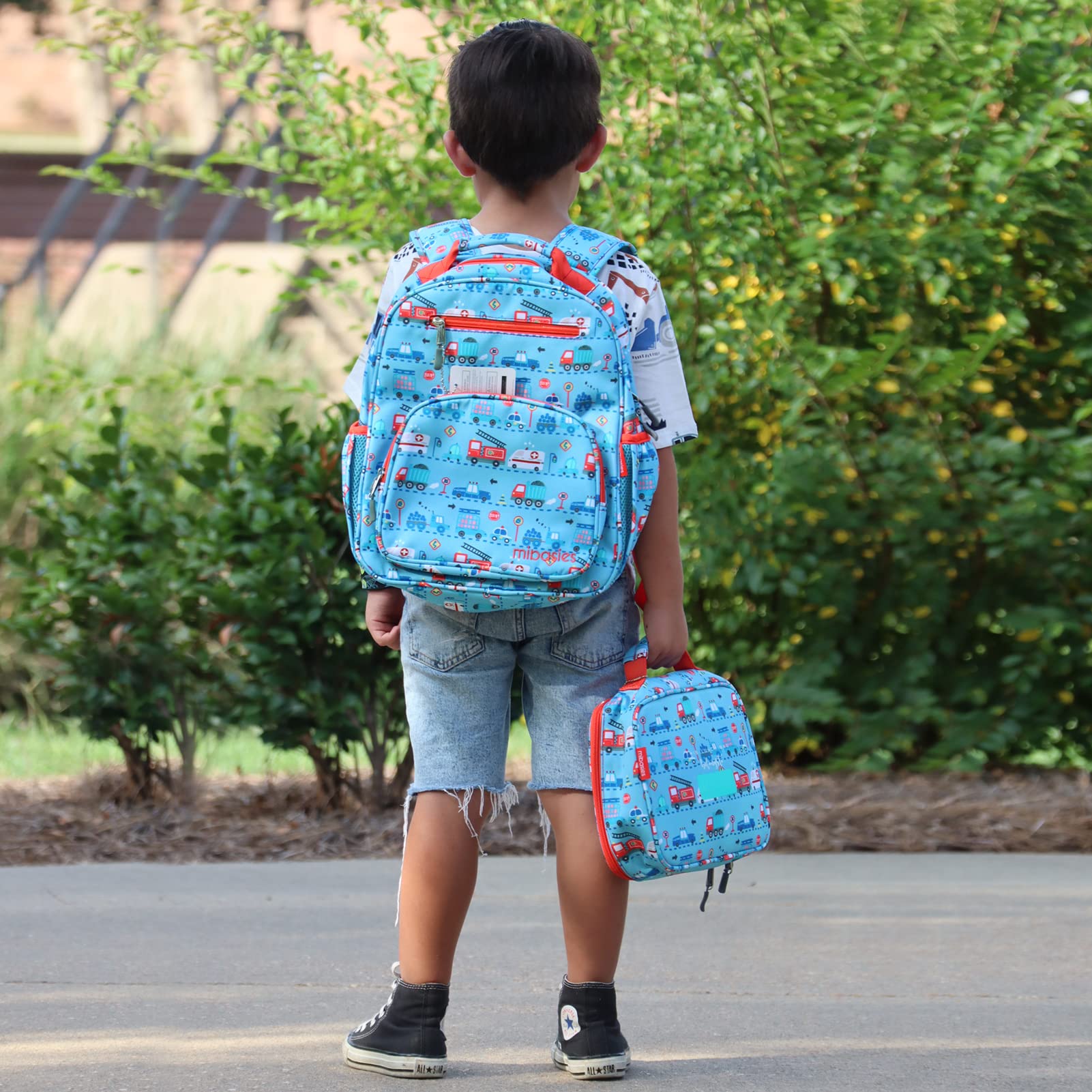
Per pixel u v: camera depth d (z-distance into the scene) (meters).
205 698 17.91
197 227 44.25
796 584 18.97
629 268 8.98
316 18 30.88
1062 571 18.92
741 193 18.08
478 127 8.89
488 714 9.00
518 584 8.45
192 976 11.48
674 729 8.75
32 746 22.56
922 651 19.31
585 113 8.96
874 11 17.73
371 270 21.58
